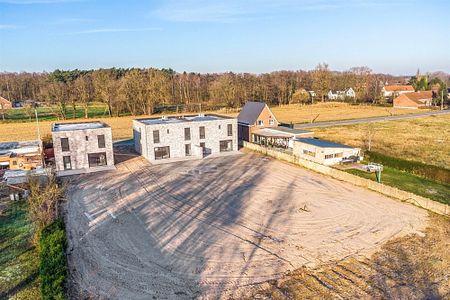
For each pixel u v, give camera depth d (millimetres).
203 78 141500
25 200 33750
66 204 32219
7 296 18938
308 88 155875
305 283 20031
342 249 23781
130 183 38250
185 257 22891
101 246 24359
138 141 52969
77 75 153875
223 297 18875
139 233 26297
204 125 51156
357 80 155500
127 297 18891
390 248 23859
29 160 44594
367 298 18641
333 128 75062
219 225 27609
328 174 40844
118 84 101500
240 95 118188
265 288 19609
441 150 53656
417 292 19125
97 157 44844
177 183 38125
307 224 27625
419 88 151500
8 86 137500
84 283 20078
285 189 35969
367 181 35875
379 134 67438
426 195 33750
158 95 101000
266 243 24656
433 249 23688
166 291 19391
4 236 26078
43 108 114188
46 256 21547
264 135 55469
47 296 17312
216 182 38438
